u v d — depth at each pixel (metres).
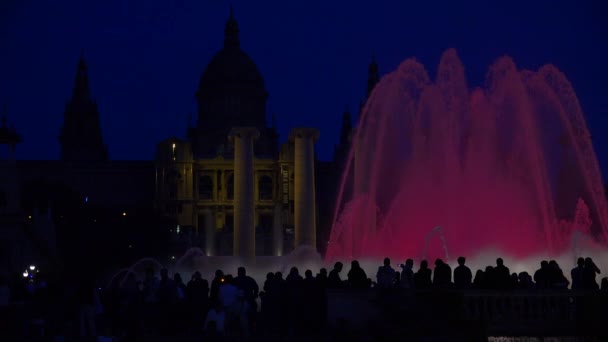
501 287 34.53
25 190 192.25
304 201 89.38
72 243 154.62
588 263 37.53
